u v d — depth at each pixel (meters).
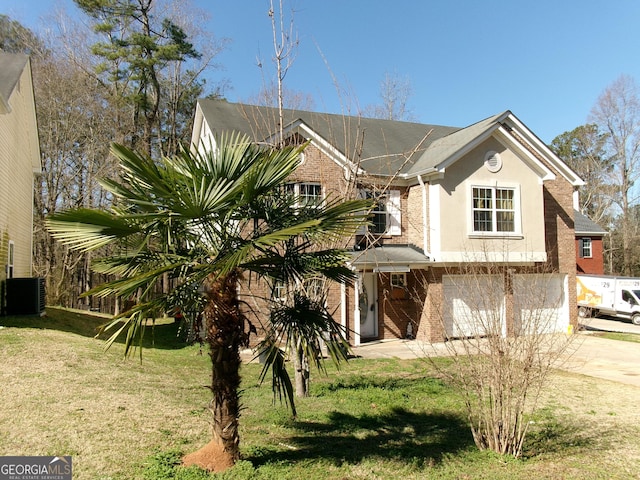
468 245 16.59
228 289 5.06
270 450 6.07
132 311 4.50
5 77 14.94
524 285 8.37
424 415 8.11
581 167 49.56
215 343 5.13
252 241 4.55
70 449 5.44
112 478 4.82
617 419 8.21
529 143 19.28
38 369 8.72
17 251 17.25
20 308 14.77
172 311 5.07
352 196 9.80
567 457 6.38
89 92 27.38
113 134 27.73
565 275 19.03
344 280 5.74
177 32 26.59
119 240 5.05
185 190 4.64
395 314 17.52
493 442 6.46
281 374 5.19
